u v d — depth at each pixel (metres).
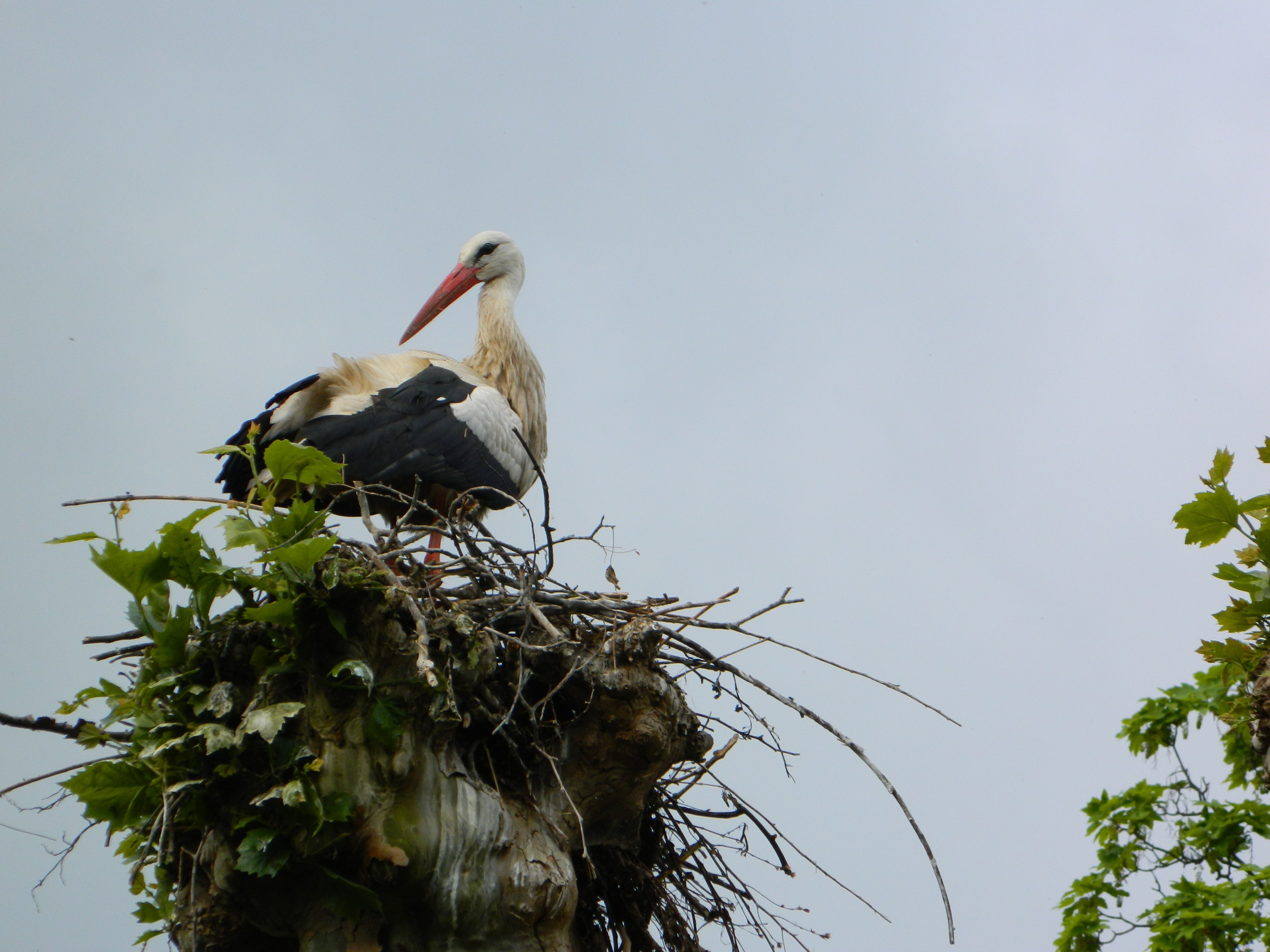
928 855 10.88
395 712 11.04
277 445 11.75
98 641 11.55
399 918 11.17
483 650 11.60
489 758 11.94
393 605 11.12
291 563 10.66
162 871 11.39
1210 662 11.41
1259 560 11.14
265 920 10.98
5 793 10.00
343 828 10.76
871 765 11.36
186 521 10.74
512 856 11.51
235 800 10.67
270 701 10.77
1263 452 11.22
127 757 10.66
